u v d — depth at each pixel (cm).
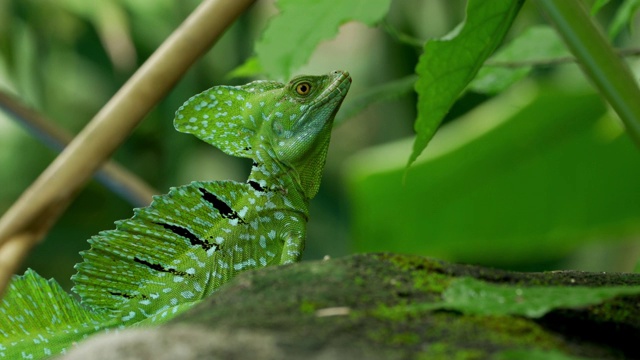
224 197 518
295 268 325
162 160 1476
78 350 260
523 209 798
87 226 1566
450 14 1200
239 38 1343
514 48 566
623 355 295
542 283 356
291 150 534
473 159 772
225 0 263
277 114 532
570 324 312
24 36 1330
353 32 1486
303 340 257
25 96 1301
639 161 762
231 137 551
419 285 313
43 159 1570
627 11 547
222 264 515
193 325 270
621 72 317
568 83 831
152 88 251
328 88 537
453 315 283
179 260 505
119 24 1316
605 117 747
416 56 1195
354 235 816
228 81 1346
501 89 558
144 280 500
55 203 232
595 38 317
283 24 450
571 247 918
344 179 1307
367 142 1466
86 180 238
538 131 759
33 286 486
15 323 485
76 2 1301
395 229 805
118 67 1495
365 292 303
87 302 490
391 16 1197
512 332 274
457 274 338
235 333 258
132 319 495
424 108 369
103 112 244
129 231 493
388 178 780
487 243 812
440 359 249
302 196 545
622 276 388
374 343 259
